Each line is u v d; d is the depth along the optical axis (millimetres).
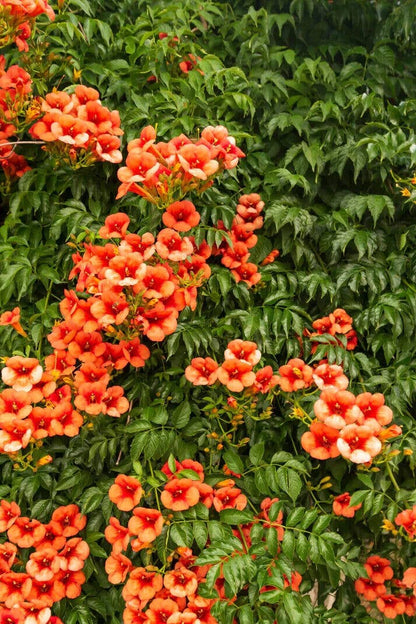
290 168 2953
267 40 3059
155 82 3002
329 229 2801
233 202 2717
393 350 2652
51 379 2236
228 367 2248
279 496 2461
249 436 2537
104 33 2834
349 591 2592
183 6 3182
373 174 2832
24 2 2395
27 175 2756
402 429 2580
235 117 3062
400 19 3109
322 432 2158
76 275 2531
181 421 2383
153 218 2381
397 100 3289
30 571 2113
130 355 2359
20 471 2430
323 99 3039
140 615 2113
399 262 2750
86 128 2393
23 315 2648
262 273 2744
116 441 2404
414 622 2566
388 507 2375
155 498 2316
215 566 2031
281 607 2148
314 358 2500
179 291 2273
